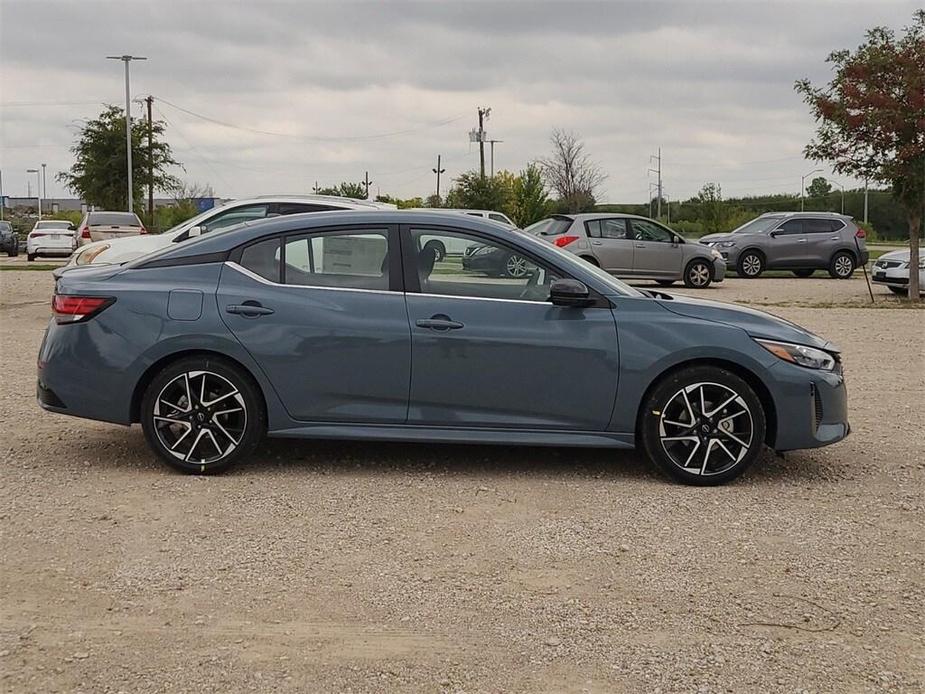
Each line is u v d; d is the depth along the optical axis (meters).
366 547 4.85
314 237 6.11
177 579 4.41
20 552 4.70
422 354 5.93
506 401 5.97
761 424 5.97
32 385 8.91
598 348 5.93
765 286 22.98
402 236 6.10
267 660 3.69
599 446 6.04
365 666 3.66
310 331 5.92
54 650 3.74
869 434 7.52
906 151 17.64
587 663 3.71
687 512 5.49
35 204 118.94
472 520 5.28
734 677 3.62
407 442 6.27
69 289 6.06
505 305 5.99
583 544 4.94
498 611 4.15
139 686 3.48
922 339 13.15
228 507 5.42
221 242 6.15
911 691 3.54
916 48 17.77
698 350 5.92
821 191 77.62
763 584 4.47
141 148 51.88
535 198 51.69
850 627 4.05
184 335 5.90
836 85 18.44
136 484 5.83
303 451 6.63
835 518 5.43
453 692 3.49
